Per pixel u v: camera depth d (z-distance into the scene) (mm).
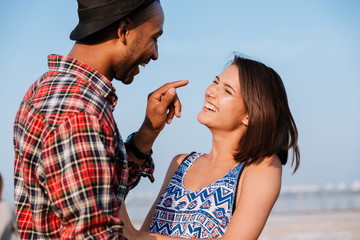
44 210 1523
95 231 1414
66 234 1414
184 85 2164
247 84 2215
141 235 1909
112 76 1794
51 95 1539
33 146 1490
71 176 1414
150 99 2162
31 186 1508
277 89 2254
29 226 1596
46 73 1676
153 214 2279
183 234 2119
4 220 4723
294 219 19828
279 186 2092
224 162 2291
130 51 1730
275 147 2162
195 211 2152
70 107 1483
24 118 1562
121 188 1647
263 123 2172
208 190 2186
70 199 1414
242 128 2311
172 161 2555
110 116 1578
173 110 2215
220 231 2078
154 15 1768
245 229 1963
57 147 1438
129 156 2213
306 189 60562
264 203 2023
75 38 1661
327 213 23391
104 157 1459
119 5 1654
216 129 2301
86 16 1669
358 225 15742
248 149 2170
